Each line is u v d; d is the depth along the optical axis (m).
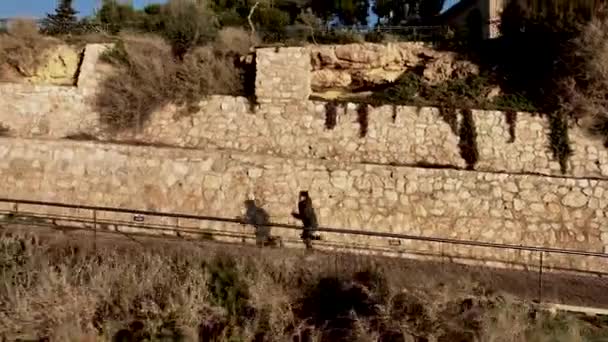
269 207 14.23
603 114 15.71
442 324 9.41
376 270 10.97
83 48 18.33
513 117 16.03
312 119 16.34
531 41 17.59
